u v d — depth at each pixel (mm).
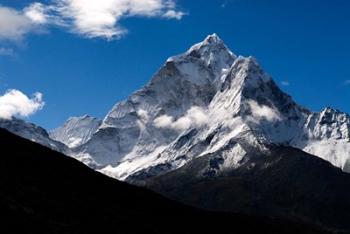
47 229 193750
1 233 177125
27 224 190125
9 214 191250
